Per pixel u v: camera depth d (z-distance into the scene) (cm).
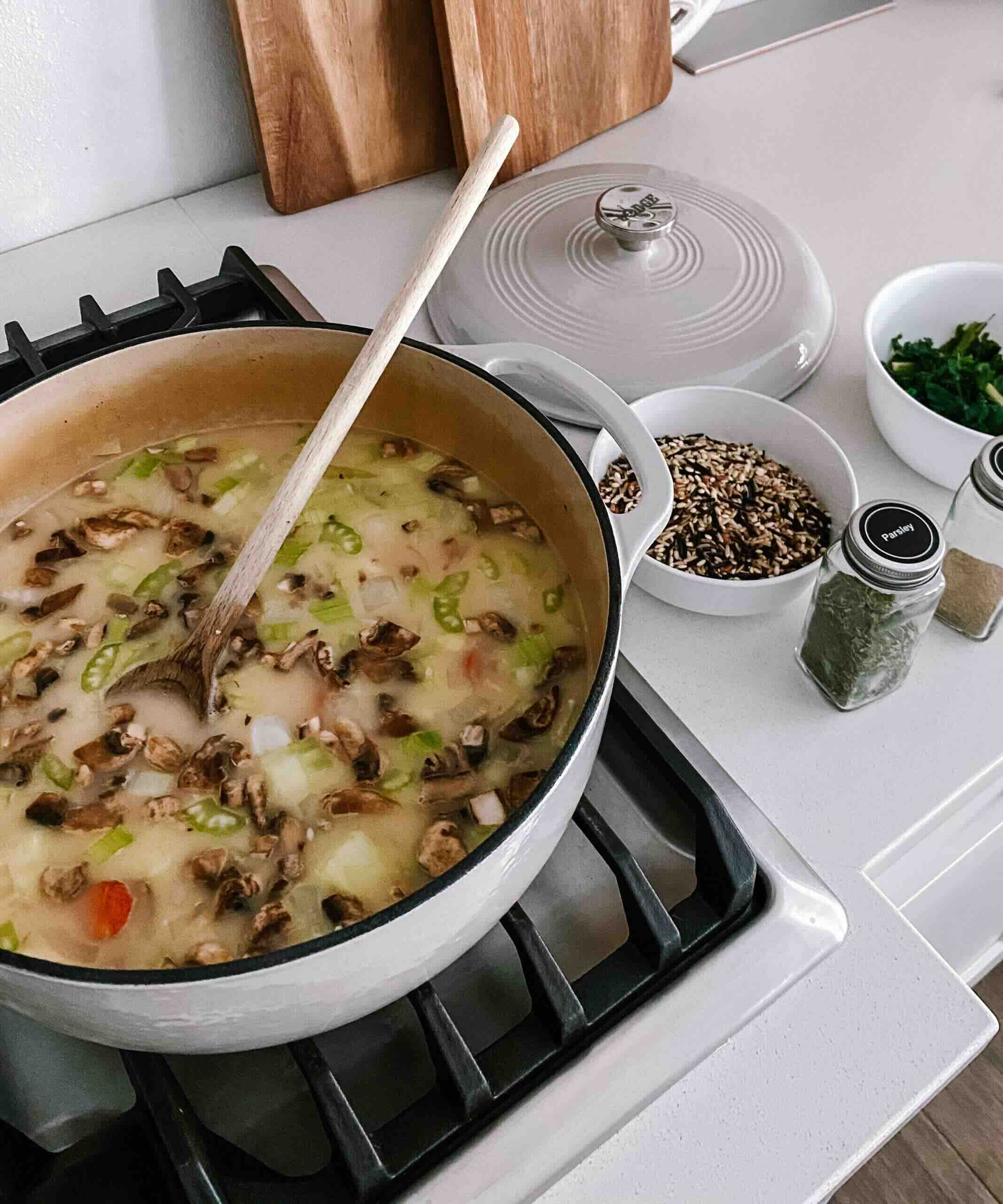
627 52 102
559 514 61
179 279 92
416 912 40
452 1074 46
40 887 52
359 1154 44
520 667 60
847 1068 51
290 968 39
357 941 39
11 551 65
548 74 98
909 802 60
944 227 96
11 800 55
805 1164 48
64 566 65
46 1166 46
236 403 69
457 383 62
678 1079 50
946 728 64
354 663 60
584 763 45
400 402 67
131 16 87
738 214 89
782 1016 52
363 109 95
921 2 125
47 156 92
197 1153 44
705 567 68
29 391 62
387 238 96
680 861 58
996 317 83
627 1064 49
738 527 70
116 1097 51
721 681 66
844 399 82
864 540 57
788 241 87
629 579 52
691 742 60
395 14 91
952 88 113
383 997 46
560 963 54
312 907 51
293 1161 49
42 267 93
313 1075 46
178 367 65
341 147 96
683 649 67
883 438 79
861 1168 121
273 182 95
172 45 91
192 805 55
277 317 82
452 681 60
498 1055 48
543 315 80
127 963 50
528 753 56
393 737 57
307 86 91
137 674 59
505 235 87
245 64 87
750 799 58
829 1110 50
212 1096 51
